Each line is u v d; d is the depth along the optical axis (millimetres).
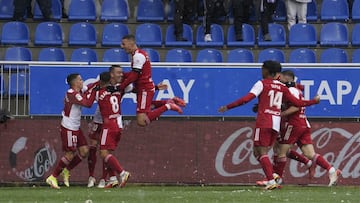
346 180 47875
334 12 64062
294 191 39156
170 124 48281
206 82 48250
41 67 48094
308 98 48188
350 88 48125
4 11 63094
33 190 40469
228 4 63719
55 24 61469
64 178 44844
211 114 48281
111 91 41500
